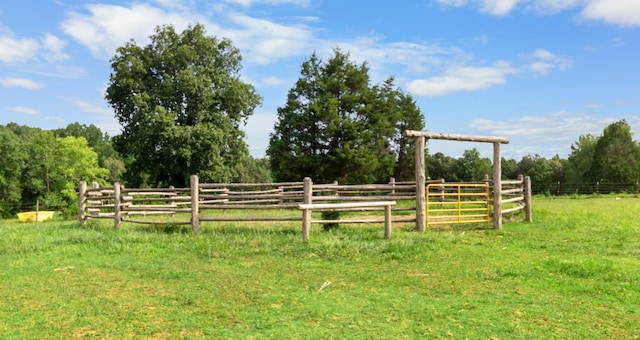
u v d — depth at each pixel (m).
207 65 36.09
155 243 10.83
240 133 37.16
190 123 34.81
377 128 36.25
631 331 4.83
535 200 30.98
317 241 10.27
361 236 11.09
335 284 6.95
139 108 32.19
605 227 13.00
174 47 34.78
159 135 31.38
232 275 7.60
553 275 7.28
